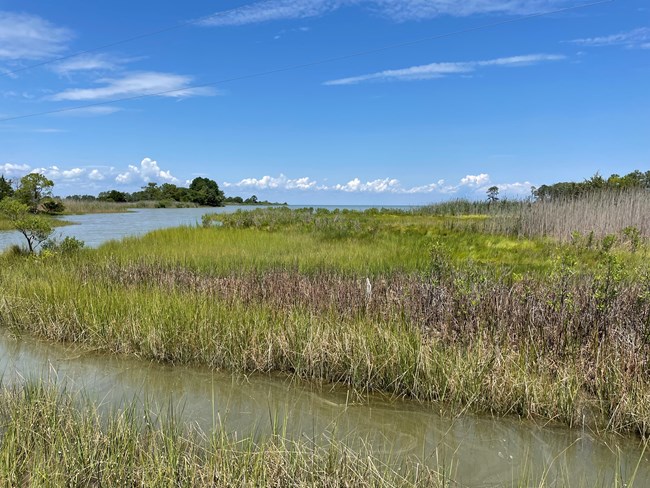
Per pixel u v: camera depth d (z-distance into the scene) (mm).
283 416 4934
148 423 4141
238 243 15141
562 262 7516
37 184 42438
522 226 16844
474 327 6270
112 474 3545
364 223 20016
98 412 4789
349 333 6035
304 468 3639
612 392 4844
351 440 4457
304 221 21938
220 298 7891
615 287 6727
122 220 40375
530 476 3918
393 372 5516
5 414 4449
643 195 16781
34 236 13984
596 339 5582
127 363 6336
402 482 3516
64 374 5914
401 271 9641
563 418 4766
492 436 4574
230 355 6195
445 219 21531
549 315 6262
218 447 4023
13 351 6746
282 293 7926
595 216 15375
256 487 3402
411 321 6254
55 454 3730
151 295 7953
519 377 5043
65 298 7883
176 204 87250
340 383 5730
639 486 3812
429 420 4887
